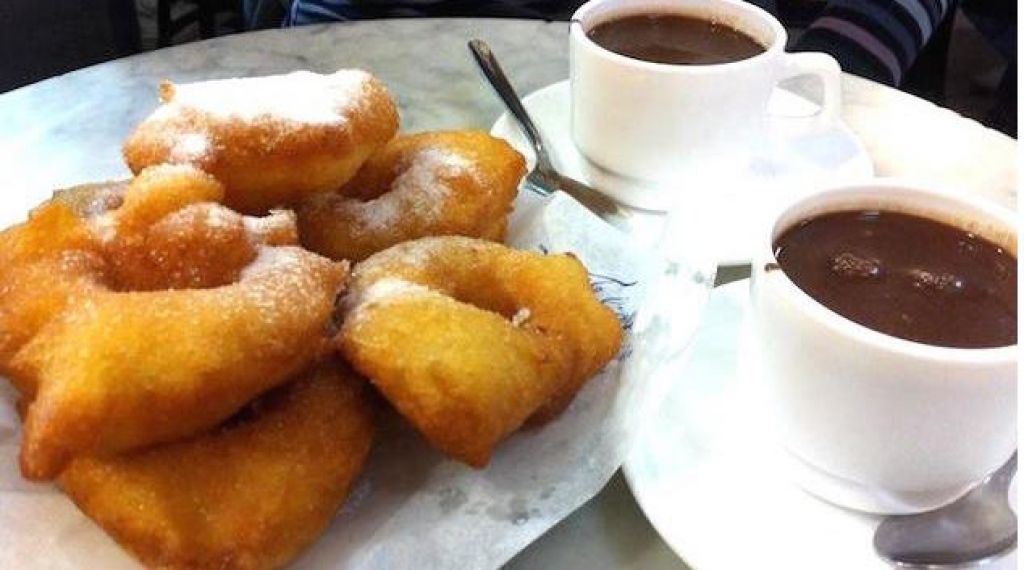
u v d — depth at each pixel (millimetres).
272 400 243
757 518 237
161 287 248
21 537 224
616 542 246
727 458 250
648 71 333
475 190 308
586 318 267
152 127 282
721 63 352
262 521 218
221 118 281
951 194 250
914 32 549
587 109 356
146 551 216
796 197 252
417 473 251
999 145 403
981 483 238
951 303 230
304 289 242
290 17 566
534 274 276
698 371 274
